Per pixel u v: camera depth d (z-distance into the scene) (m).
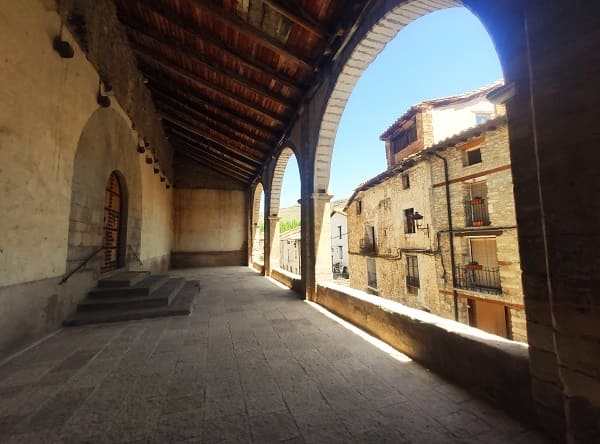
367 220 14.04
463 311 8.55
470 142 8.30
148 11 4.77
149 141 7.83
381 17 3.05
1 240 2.59
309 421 1.71
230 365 2.53
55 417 1.74
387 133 12.92
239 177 13.18
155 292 4.89
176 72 6.13
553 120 1.37
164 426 1.65
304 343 3.10
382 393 2.05
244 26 3.99
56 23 3.34
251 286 7.29
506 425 1.67
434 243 9.45
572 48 1.30
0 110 2.55
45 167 3.20
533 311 1.63
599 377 1.22
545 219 1.41
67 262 3.72
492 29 1.81
